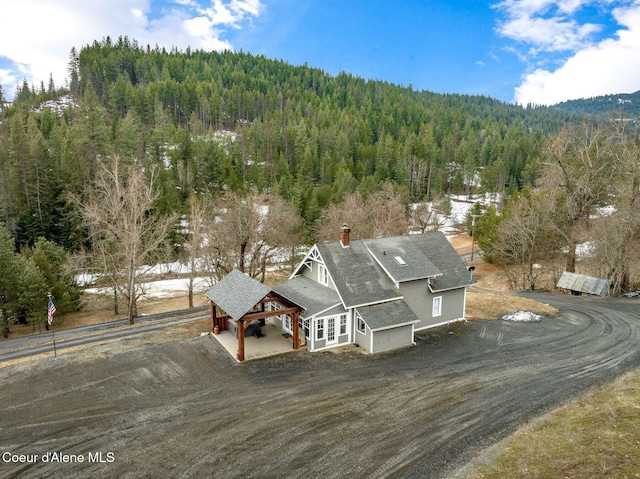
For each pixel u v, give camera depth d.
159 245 51.84
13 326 39.59
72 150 71.56
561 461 13.62
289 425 17.52
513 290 45.88
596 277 42.44
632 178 38.97
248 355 24.67
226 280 28.78
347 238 29.45
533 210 48.22
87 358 24.44
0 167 59.53
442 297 30.09
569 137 45.59
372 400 19.53
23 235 54.59
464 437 16.36
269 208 44.88
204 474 14.49
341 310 26.12
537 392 19.97
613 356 24.22
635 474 12.18
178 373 22.53
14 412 18.69
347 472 14.45
